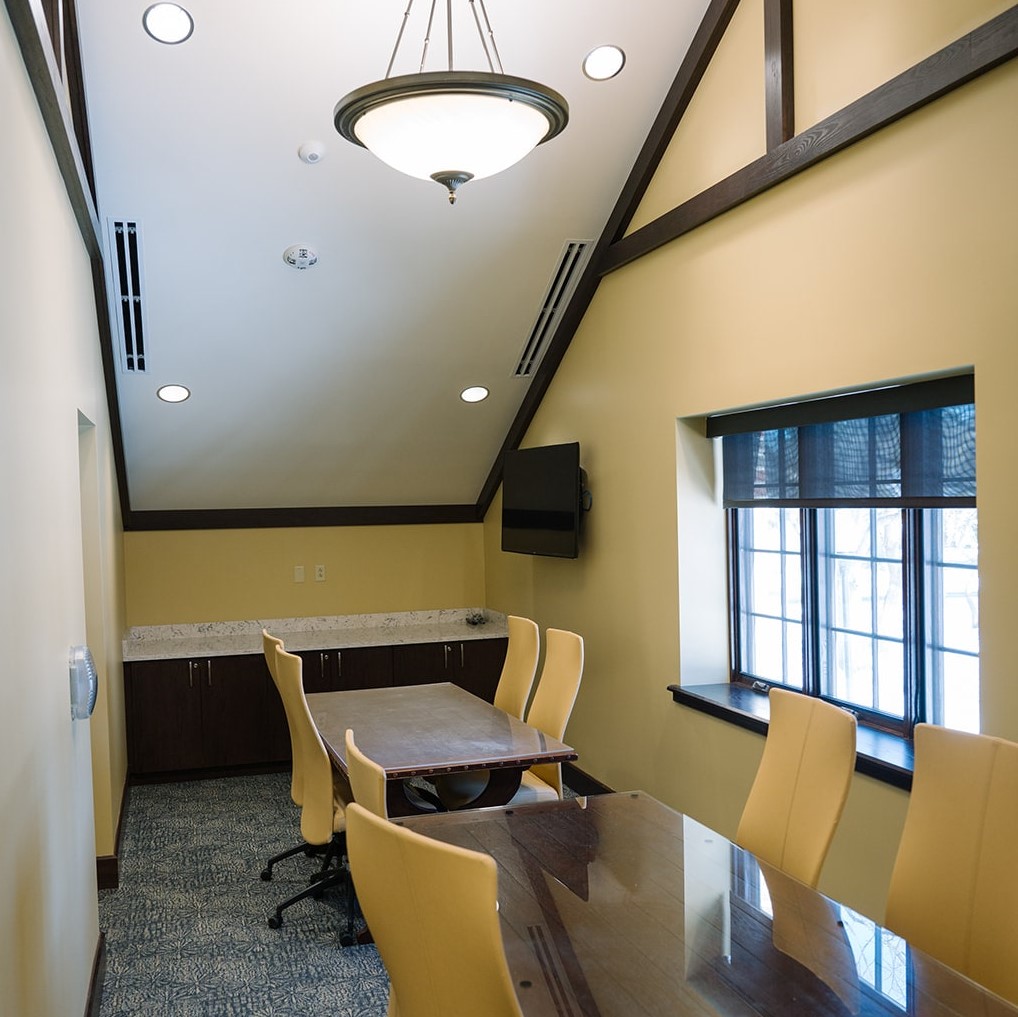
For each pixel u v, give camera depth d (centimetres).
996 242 271
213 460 602
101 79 375
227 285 475
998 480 271
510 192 455
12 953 182
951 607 327
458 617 707
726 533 447
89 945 311
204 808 536
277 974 342
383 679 624
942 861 219
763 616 429
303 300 494
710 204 399
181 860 455
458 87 256
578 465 512
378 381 563
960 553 323
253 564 662
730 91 396
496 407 609
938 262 291
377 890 168
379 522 684
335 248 466
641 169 455
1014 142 265
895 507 340
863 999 171
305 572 673
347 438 609
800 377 354
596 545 520
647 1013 165
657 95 431
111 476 523
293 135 409
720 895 218
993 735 272
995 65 267
